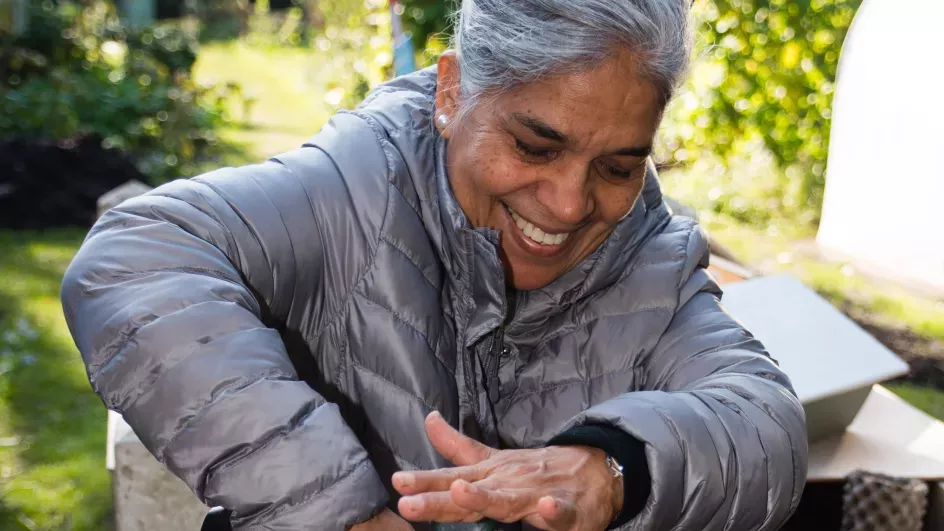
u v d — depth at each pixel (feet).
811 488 6.59
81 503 9.66
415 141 4.05
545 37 3.31
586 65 3.31
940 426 6.64
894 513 5.80
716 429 3.39
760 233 18.60
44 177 18.60
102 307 3.21
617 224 4.09
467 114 3.68
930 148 5.35
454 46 4.02
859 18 5.73
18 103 20.72
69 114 21.01
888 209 5.59
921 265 5.52
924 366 13.17
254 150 25.85
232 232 3.53
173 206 3.50
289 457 2.95
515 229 3.86
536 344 4.26
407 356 3.76
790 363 6.17
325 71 28.60
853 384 5.95
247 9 58.08
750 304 6.88
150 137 21.89
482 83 3.54
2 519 9.26
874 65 5.59
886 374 6.06
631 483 3.15
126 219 3.46
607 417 3.27
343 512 2.94
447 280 4.05
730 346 4.04
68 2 33.17
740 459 3.40
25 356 12.83
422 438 3.74
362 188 3.87
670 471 3.22
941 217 5.36
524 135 3.47
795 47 18.75
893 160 5.53
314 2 44.96
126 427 5.48
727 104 19.22
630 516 3.20
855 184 5.79
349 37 24.29
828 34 18.56
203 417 3.00
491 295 3.91
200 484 3.00
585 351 4.19
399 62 7.29
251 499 2.94
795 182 19.85
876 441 6.35
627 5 3.26
